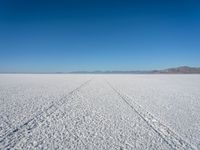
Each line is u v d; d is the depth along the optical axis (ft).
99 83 96.73
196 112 30.68
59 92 55.06
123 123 24.03
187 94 53.78
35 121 24.29
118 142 17.98
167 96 49.26
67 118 25.95
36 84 83.76
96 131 20.92
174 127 22.77
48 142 17.69
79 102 38.63
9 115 27.14
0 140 17.93
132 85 84.74
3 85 76.48
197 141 18.54
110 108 33.01
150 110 31.89
